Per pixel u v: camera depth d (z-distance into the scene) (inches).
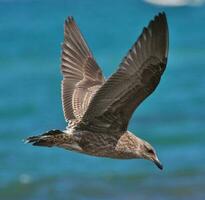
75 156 877.2
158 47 329.7
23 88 1242.0
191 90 1211.2
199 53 1556.3
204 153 884.6
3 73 1385.3
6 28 1982.0
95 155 378.6
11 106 1113.4
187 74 1337.4
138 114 1063.0
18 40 1777.8
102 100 357.7
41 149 904.3
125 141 379.6
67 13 2225.6
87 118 370.3
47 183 802.8
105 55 1555.1
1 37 1838.1
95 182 800.3
